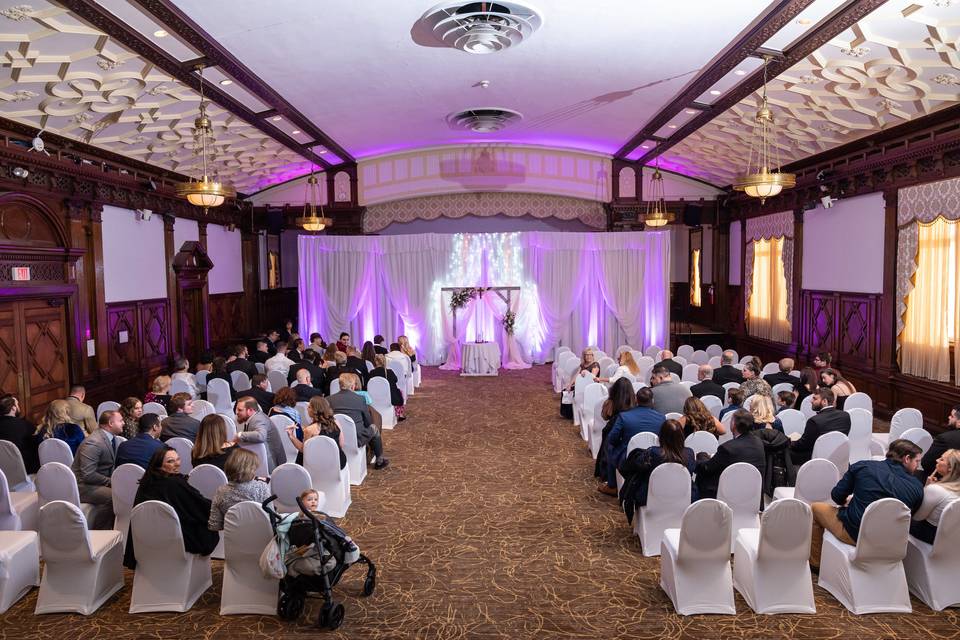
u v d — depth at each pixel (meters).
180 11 6.66
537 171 16.39
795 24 7.07
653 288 15.42
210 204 8.00
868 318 10.77
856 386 11.09
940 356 9.09
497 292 15.54
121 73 7.75
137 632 4.43
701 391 7.89
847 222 11.38
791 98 9.43
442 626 4.46
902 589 4.55
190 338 13.82
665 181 16.45
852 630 4.33
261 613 4.64
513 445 8.94
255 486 4.66
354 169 16.38
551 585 5.03
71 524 4.53
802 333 12.98
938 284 9.13
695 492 5.59
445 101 11.55
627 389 6.93
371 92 10.57
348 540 4.51
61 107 8.29
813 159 12.06
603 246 15.45
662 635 4.32
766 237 14.41
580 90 10.64
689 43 8.20
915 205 9.50
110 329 10.85
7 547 4.82
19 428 6.38
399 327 15.85
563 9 7.32
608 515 6.45
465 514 6.50
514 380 13.89
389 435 9.51
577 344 15.70
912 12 6.14
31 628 4.48
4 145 8.19
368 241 15.65
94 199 10.24
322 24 7.51
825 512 4.92
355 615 4.61
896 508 4.30
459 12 7.46
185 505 4.70
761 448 5.49
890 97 8.30
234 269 16.08
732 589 4.62
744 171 14.17
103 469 5.82
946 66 7.10
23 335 8.91
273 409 6.98
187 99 9.17
